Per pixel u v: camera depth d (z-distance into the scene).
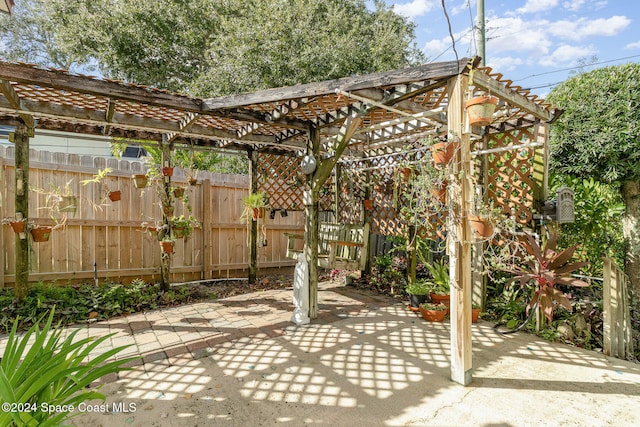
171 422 1.91
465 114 2.36
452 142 2.34
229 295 4.84
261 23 7.64
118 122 3.74
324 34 7.93
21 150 3.63
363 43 8.72
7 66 2.28
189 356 2.78
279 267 6.36
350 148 5.50
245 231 5.96
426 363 2.67
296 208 5.99
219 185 5.66
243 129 4.44
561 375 2.49
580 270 3.90
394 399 2.15
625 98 3.33
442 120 3.42
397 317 3.82
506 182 3.97
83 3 8.45
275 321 3.66
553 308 3.15
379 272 5.62
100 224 4.65
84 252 4.57
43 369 1.42
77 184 4.53
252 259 5.48
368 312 4.02
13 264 4.12
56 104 3.41
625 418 1.95
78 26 8.27
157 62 9.52
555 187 4.14
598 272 3.88
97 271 4.64
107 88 2.66
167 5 8.62
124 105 3.37
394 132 4.55
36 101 3.30
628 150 3.32
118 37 8.42
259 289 5.23
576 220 3.83
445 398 2.17
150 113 3.75
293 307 4.21
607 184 3.93
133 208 4.95
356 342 3.09
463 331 2.33
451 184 2.39
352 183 5.78
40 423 1.38
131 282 4.88
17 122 3.61
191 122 3.76
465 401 2.13
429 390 2.27
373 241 6.36
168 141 4.66
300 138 5.10
